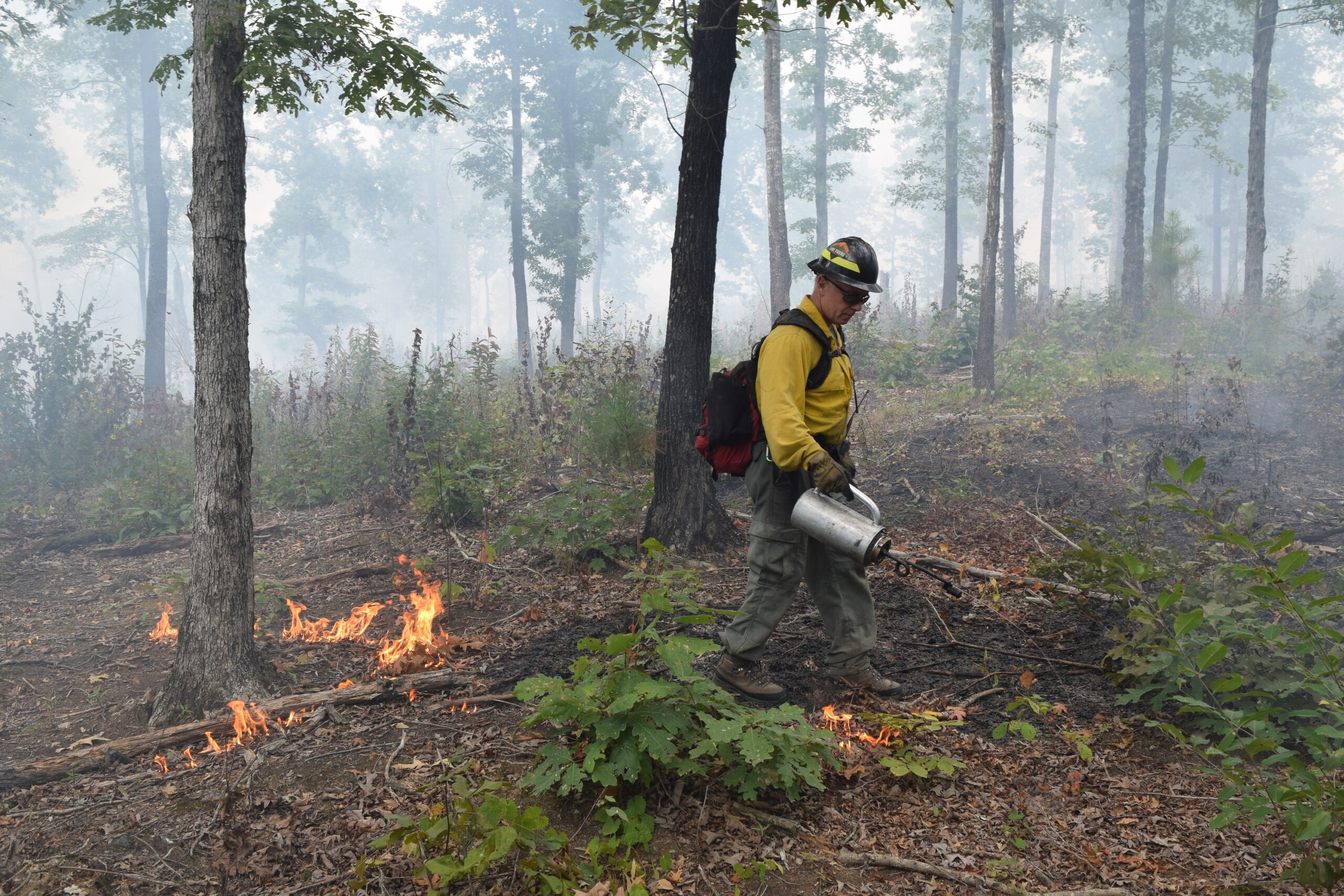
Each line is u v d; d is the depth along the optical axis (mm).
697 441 3566
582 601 5391
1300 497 6605
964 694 3756
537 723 3006
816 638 4375
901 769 2930
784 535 3434
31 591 7105
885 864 2605
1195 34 22672
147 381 22672
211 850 2854
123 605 6449
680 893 2488
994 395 12094
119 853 2854
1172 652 3121
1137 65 17797
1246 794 2641
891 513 7059
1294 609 2701
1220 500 5785
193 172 4207
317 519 8789
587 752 2803
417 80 4840
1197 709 3309
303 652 4836
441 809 2607
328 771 3342
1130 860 2578
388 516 8367
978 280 15367
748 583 3584
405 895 2516
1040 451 8688
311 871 2678
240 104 4293
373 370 12812
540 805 2939
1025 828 2771
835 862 2635
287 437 11102
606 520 6215
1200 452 8039
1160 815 2811
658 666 4004
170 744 3730
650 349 15789
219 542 4133
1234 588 3637
